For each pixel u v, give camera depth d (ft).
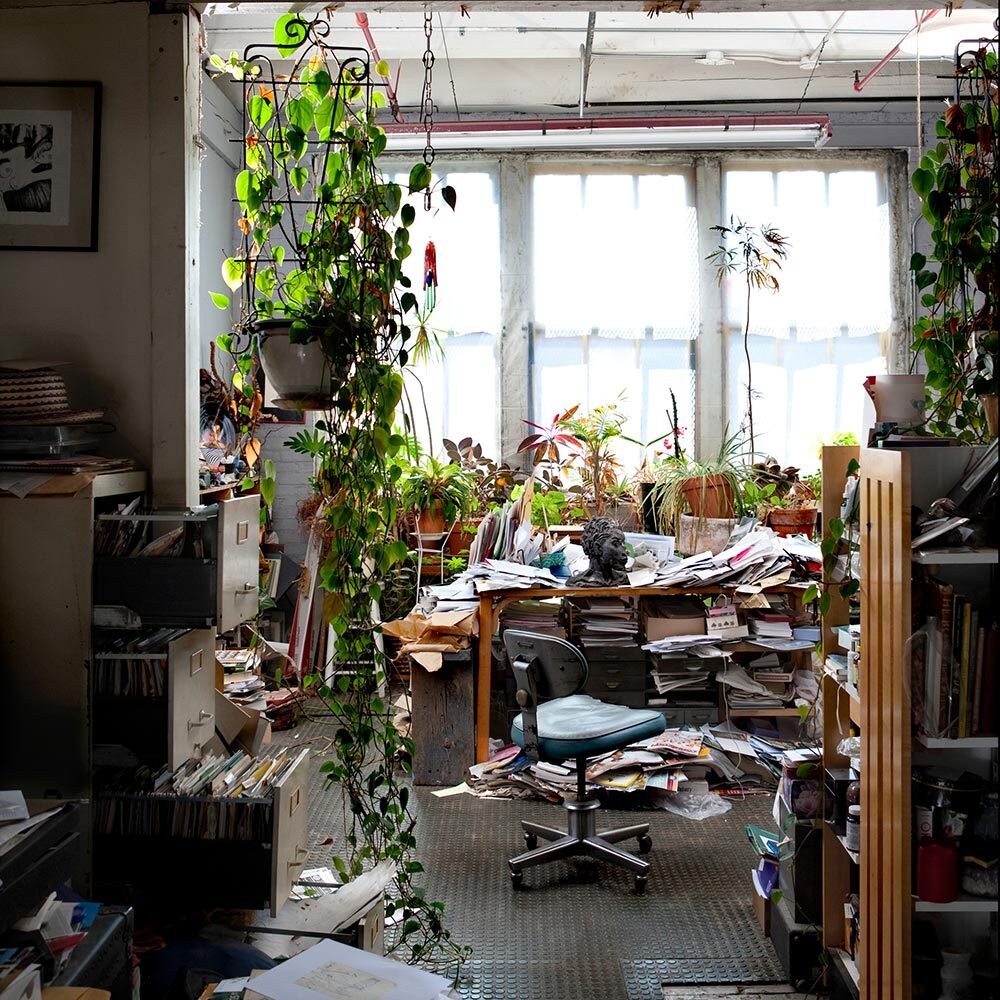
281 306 9.18
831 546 8.84
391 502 9.20
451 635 15.14
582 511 20.48
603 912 10.80
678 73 22.08
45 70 8.92
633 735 11.72
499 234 23.03
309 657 19.24
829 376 23.25
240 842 8.10
